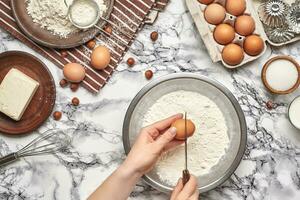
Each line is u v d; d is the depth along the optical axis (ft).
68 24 3.29
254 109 3.35
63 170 3.34
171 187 3.15
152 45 3.36
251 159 3.34
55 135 3.34
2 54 3.26
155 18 3.35
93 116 3.34
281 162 3.34
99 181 3.34
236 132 3.19
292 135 3.34
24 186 3.33
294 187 3.34
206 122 3.22
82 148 3.34
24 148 3.32
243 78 3.35
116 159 3.34
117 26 3.32
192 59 3.36
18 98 3.22
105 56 3.22
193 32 3.35
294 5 3.24
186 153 2.95
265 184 3.34
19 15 3.27
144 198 3.32
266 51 3.35
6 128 3.30
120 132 3.34
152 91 3.19
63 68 3.30
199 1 3.22
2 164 3.28
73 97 3.34
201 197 3.34
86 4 3.26
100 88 3.32
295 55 3.36
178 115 3.03
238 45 3.22
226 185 3.34
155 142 2.87
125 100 3.35
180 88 3.24
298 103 3.23
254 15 3.25
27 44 3.32
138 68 3.36
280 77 3.23
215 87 3.15
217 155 3.21
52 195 3.34
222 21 3.21
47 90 3.31
